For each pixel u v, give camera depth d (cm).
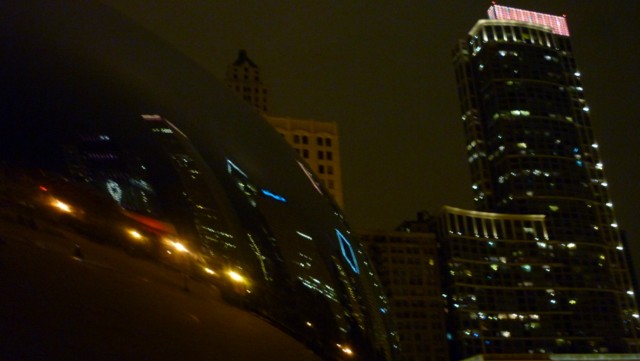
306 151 11500
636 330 19588
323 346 315
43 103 274
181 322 268
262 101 17362
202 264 285
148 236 276
